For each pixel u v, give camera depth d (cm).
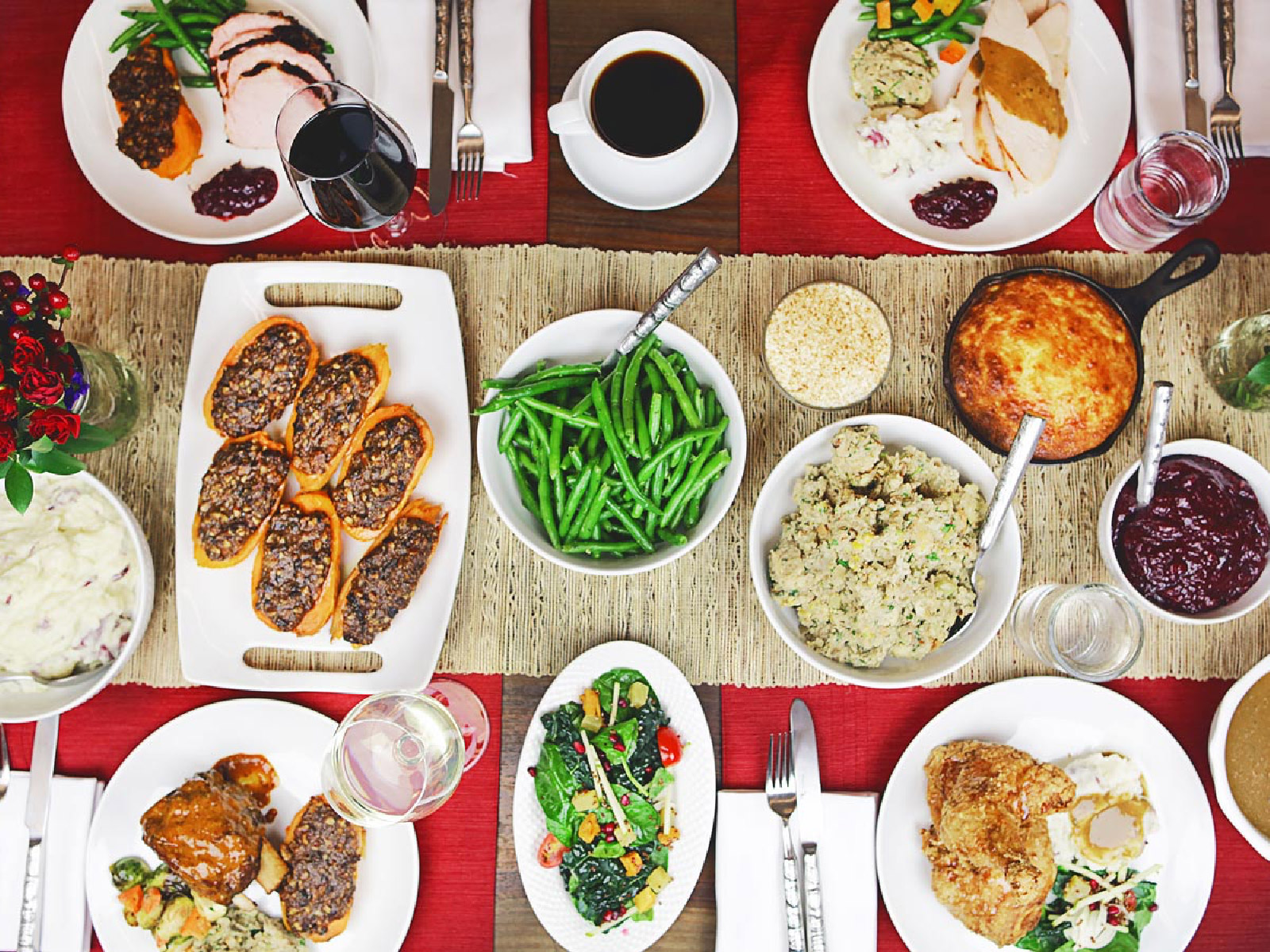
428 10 86
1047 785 79
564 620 87
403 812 73
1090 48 85
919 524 78
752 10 88
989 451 86
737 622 86
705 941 84
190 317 89
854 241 88
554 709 84
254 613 84
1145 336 87
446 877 85
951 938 82
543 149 88
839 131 86
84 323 88
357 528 83
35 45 89
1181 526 80
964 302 85
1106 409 80
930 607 79
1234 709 81
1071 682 83
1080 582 86
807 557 80
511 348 88
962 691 86
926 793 83
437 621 84
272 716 84
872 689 86
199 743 84
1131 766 82
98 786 85
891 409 87
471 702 85
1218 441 84
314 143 73
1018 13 82
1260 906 83
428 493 85
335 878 82
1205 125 85
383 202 76
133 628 82
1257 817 81
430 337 86
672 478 79
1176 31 85
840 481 80
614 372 79
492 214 88
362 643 82
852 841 83
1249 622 85
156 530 87
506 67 85
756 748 85
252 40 83
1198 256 85
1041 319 80
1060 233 88
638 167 85
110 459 87
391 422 82
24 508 67
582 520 79
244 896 84
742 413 79
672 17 88
